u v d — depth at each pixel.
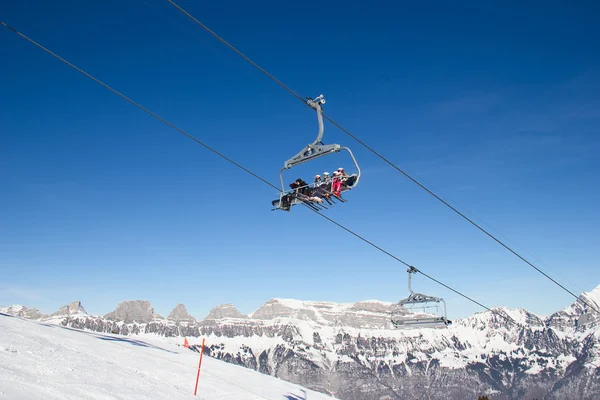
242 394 36.38
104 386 24.83
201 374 40.75
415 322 41.97
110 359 34.34
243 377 47.28
